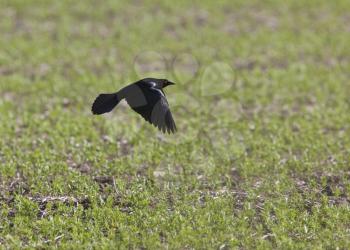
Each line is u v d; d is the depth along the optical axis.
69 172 12.84
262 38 24.31
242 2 28.66
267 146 14.45
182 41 24.03
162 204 11.57
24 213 11.35
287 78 20.09
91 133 15.19
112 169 13.15
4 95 18.52
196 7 28.03
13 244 10.36
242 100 18.31
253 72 20.75
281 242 10.39
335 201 12.06
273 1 28.89
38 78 19.88
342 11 27.97
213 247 10.28
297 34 25.03
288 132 15.46
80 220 11.08
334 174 13.11
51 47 23.03
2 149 14.26
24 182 12.63
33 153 13.87
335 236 10.73
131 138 14.98
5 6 27.61
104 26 25.64
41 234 10.73
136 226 10.85
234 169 13.41
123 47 23.30
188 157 13.94
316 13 27.64
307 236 10.73
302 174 13.15
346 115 16.78
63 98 18.27
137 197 11.83
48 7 27.64
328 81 19.77
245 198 12.09
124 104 17.70
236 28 25.69
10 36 24.31
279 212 11.32
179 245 10.24
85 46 23.27
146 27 25.47
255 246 10.38
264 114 17.17
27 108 17.38
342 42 23.98
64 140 14.73
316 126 15.91
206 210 11.39
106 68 21.20
